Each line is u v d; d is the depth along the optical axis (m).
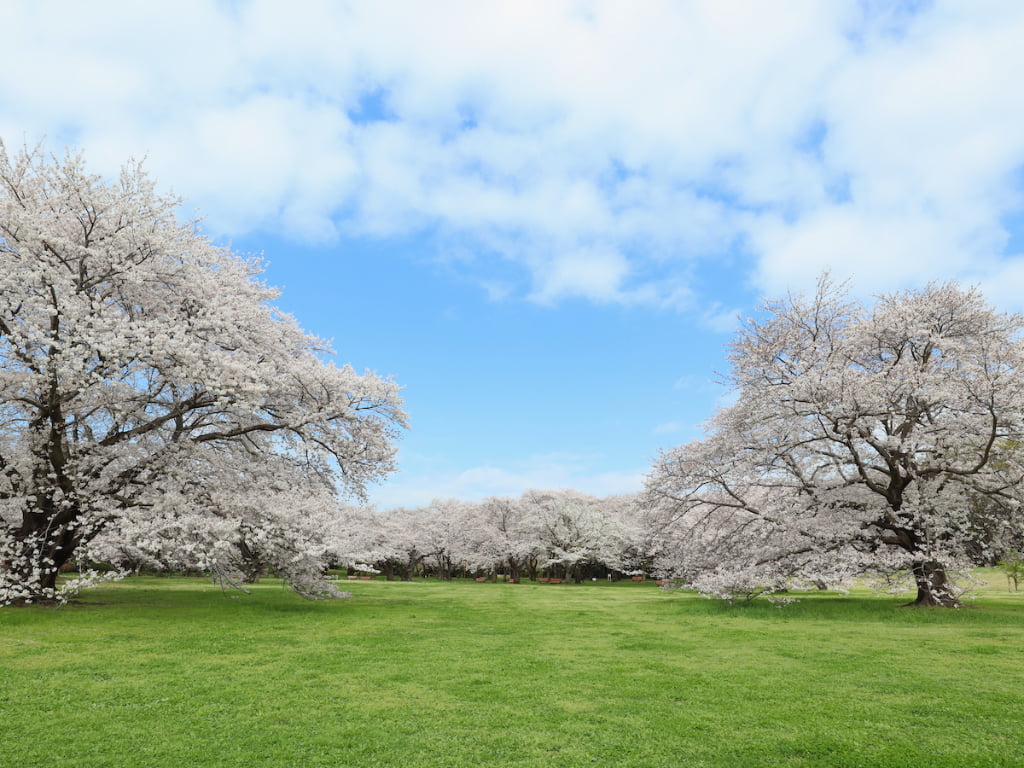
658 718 8.62
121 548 19.47
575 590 37.22
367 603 24.27
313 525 19.86
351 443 22.36
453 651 13.47
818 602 24.28
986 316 23.19
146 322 18.75
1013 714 8.77
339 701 9.40
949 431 21.89
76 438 21.58
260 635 15.28
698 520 27.52
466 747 7.52
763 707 9.16
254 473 22.23
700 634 16.23
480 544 66.00
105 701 9.28
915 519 21.14
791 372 24.62
